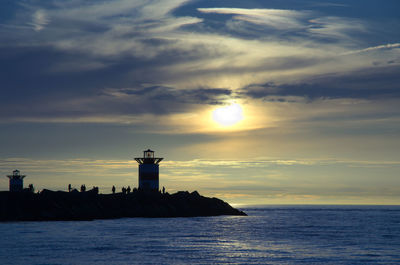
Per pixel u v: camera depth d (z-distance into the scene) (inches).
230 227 6648.6
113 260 3641.7
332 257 3912.4
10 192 6929.1
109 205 7613.2
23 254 3841.0
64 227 5890.8
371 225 7869.1
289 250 4288.9
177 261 3644.2
